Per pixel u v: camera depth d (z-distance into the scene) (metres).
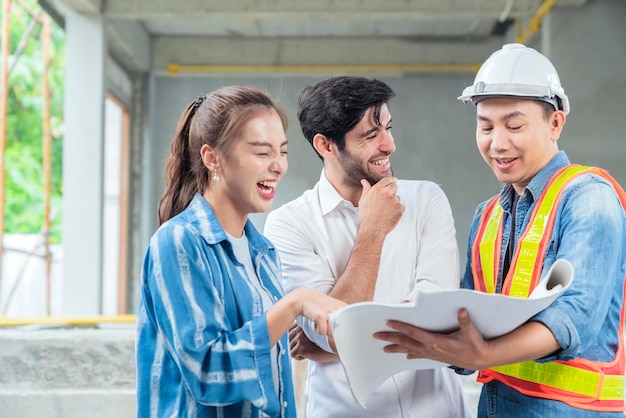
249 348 1.34
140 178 10.48
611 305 1.47
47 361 2.84
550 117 1.56
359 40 10.45
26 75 12.37
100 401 2.81
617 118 7.46
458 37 10.40
